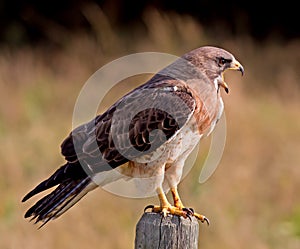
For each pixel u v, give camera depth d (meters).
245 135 15.20
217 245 11.45
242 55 22.81
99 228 11.53
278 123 16.53
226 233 11.60
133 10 26.05
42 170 13.85
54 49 24.61
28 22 26.16
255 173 14.11
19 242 10.80
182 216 7.44
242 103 17.05
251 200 13.20
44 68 22.25
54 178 7.66
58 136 15.85
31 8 26.73
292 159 14.69
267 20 26.16
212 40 23.58
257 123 16.17
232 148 14.83
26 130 16.61
